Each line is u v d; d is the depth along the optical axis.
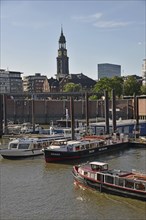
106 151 73.44
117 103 169.00
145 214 36.81
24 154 68.31
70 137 84.81
